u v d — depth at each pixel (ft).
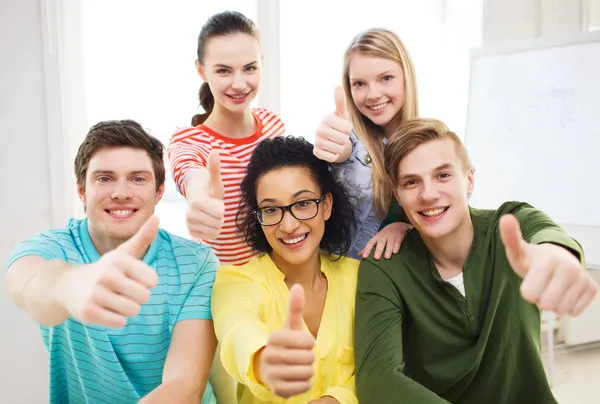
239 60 4.15
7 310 5.72
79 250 3.11
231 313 2.73
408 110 4.16
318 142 2.96
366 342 2.91
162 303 3.05
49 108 5.70
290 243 3.04
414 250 3.27
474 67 6.57
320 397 2.81
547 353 7.32
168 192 6.38
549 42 6.09
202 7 6.15
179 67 6.15
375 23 6.73
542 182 6.06
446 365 3.05
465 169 3.13
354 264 3.41
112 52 6.02
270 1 6.19
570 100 5.93
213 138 4.30
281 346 1.85
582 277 1.89
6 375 5.77
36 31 5.65
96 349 2.93
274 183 3.00
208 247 3.38
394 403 2.62
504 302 2.96
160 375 3.13
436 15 7.14
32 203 5.77
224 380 3.29
